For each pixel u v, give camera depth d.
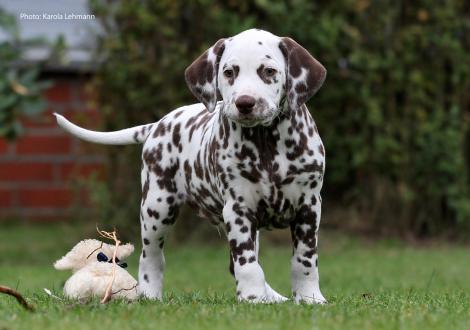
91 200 13.12
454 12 13.02
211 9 12.32
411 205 13.46
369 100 12.71
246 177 5.99
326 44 12.47
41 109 11.82
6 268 11.48
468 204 13.13
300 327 4.88
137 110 12.53
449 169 13.03
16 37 12.15
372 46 12.98
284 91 5.91
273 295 6.61
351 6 12.77
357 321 5.08
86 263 6.11
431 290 8.10
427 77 13.15
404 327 4.90
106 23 12.44
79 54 15.05
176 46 12.28
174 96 12.34
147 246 6.82
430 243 13.30
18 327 4.95
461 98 13.38
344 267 11.16
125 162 12.65
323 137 12.95
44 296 6.55
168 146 6.74
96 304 5.59
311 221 6.11
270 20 12.55
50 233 14.77
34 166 15.94
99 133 7.13
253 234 6.08
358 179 13.41
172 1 12.28
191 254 12.19
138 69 12.35
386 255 12.25
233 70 5.80
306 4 12.47
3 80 11.52
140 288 6.70
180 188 6.74
